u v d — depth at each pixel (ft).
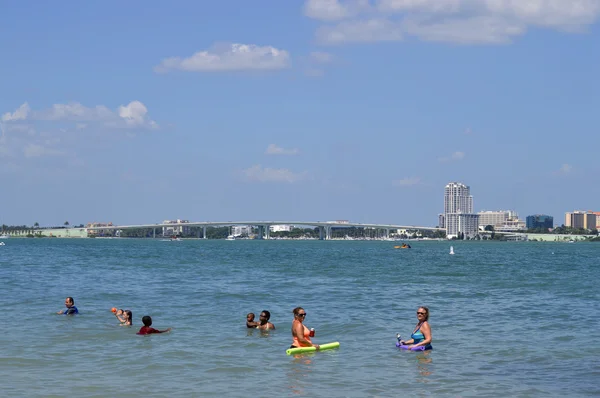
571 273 224.12
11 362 67.46
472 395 56.34
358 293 140.36
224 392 56.59
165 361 68.59
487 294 140.15
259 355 72.18
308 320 98.68
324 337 84.28
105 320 96.43
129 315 91.86
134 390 56.90
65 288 147.43
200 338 82.23
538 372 64.69
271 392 56.75
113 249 543.80
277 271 223.92
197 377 61.82
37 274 196.03
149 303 118.73
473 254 489.26
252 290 145.69
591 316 104.58
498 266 278.46
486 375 63.46
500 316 104.42
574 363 68.90
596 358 71.41
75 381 59.77
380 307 115.24
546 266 282.77
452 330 90.12
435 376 62.85
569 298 132.57
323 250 584.81
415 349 75.31
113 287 151.02
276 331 87.86
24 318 98.02
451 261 336.90
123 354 71.97
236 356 71.46
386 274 210.38
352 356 72.02
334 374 63.41
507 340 82.23
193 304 117.60
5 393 55.47
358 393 56.59
